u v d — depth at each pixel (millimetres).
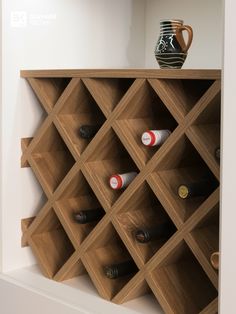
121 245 1716
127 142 1493
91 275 1618
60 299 1599
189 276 1533
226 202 1239
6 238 1767
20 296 1698
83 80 1571
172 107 1391
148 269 1480
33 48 1756
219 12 1829
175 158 1466
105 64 1938
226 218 1242
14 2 1701
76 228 1689
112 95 1579
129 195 1504
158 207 1638
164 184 1455
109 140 1586
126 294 1535
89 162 1619
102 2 1905
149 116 1584
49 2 1776
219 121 1433
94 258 1642
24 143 1769
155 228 1505
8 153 1743
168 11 1970
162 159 1428
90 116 1737
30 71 1718
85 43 1876
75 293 1632
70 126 1671
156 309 1516
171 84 1423
